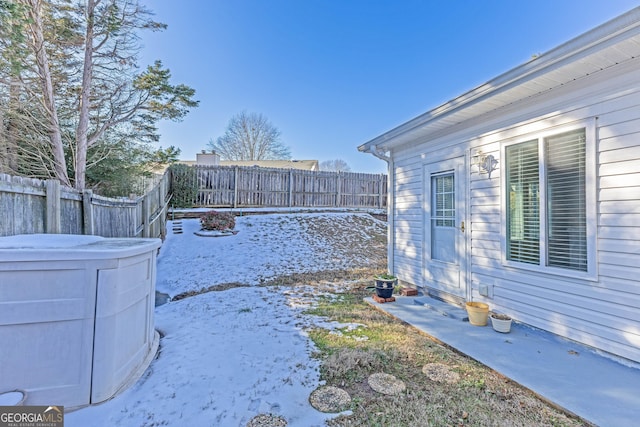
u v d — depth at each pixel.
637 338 2.60
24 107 6.00
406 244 5.55
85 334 2.15
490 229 3.94
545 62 2.76
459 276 4.40
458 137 4.43
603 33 2.34
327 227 11.55
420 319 3.96
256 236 9.80
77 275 2.14
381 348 3.11
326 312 4.36
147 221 7.48
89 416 2.04
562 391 2.29
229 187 12.49
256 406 2.17
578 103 3.01
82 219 4.26
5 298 1.97
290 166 23.95
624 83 2.69
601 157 2.84
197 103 8.77
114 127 8.15
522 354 2.92
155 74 7.87
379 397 2.28
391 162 5.94
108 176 8.19
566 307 3.12
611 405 2.12
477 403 2.20
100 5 6.91
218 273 6.85
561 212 3.18
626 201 2.68
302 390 2.38
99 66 7.21
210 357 2.92
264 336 3.46
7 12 4.12
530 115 3.45
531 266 3.44
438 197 4.86
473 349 3.03
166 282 6.30
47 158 6.33
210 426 1.97
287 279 6.53
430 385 2.45
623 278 2.69
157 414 2.08
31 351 2.03
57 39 6.66
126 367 2.44
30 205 3.17
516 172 3.63
